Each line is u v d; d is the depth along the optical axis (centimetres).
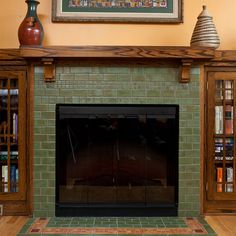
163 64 271
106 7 287
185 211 275
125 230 243
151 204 276
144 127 277
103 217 272
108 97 272
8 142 274
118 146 279
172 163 277
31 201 272
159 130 277
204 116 277
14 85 276
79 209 274
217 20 287
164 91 272
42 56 253
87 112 273
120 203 276
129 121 277
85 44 288
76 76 270
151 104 273
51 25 287
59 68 270
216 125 280
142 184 279
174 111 274
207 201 279
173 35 288
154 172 279
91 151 278
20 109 272
